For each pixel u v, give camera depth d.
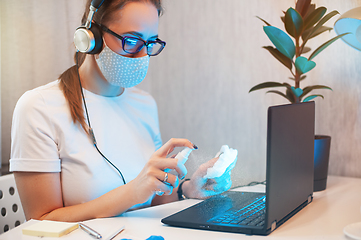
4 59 1.57
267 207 0.63
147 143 1.17
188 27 1.77
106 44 0.91
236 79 1.61
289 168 0.75
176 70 1.84
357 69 1.26
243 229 0.65
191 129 1.80
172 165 0.77
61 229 0.66
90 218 0.81
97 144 0.99
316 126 1.40
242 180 0.90
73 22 1.68
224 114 1.67
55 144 0.93
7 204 1.02
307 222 0.73
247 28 1.56
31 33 1.61
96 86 1.07
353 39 1.09
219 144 1.69
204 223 0.68
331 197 0.99
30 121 0.90
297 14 1.08
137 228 0.70
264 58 1.51
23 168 0.87
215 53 1.68
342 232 0.66
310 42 1.38
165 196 1.08
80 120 0.96
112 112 1.08
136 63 0.94
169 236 0.65
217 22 1.66
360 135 1.27
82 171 0.95
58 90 0.99
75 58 1.07
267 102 1.52
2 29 1.56
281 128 0.69
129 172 1.04
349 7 1.26
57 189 0.91
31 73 1.62
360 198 0.97
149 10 0.91
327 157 1.09
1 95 1.56
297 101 1.15
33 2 1.61
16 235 0.66
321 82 1.37
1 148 1.57
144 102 1.24
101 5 0.89
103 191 0.96
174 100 1.86
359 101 1.27
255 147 1.56
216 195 0.91
